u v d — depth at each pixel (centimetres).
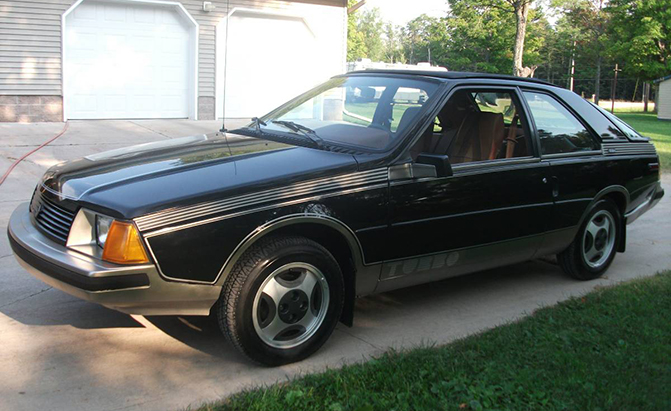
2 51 1266
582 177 489
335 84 484
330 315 362
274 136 430
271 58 1631
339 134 415
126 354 357
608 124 533
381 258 382
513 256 464
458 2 4491
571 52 5716
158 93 1490
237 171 347
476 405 300
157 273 307
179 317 413
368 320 429
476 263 440
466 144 461
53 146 1050
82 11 1352
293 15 1619
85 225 328
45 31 1303
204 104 1547
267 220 330
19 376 325
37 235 346
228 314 329
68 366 339
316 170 355
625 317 425
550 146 473
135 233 303
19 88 1298
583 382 329
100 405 301
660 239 689
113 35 1400
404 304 463
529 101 473
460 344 377
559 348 371
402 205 382
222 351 367
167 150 397
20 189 773
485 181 422
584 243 518
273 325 342
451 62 4794
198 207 316
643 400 312
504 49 4484
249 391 311
